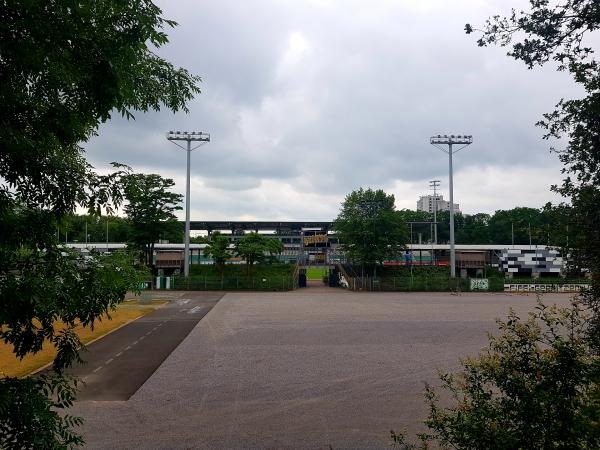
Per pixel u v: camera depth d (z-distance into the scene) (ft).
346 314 99.50
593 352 16.55
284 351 59.57
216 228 286.46
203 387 43.19
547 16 16.72
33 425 12.87
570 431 13.38
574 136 17.53
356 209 185.68
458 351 59.26
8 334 13.60
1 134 11.68
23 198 13.71
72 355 14.64
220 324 84.89
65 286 13.73
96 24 13.03
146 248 172.04
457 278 176.24
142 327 81.66
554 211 17.67
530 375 15.19
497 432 13.94
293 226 289.33
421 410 36.45
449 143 173.88
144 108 18.04
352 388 42.68
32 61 11.99
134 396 40.47
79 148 16.20
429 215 390.83
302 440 30.55
